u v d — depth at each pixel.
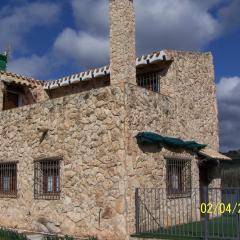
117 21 12.46
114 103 11.38
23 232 12.90
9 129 14.69
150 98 12.31
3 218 14.39
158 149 12.23
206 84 15.74
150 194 11.64
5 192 14.55
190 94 14.66
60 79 17.34
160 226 11.80
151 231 11.17
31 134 13.78
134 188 11.12
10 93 17.69
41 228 12.92
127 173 10.98
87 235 11.55
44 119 13.34
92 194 11.58
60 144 12.68
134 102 11.57
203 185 15.47
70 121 12.45
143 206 11.31
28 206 13.52
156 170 12.02
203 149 14.59
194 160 14.05
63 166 12.48
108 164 11.29
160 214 11.93
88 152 11.83
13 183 14.40
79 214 11.84
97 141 11.62
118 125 11.20
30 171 13.65
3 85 16.62
